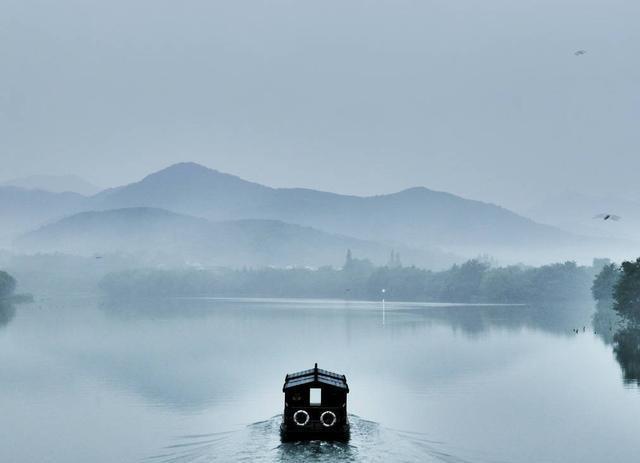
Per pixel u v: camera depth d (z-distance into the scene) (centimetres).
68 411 12988
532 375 17275
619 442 10412
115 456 9812
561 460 9450
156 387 15712
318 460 8950
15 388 15575
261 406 13362
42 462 9638
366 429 10581
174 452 9875
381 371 18150
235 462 8925
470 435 10738
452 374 17638
